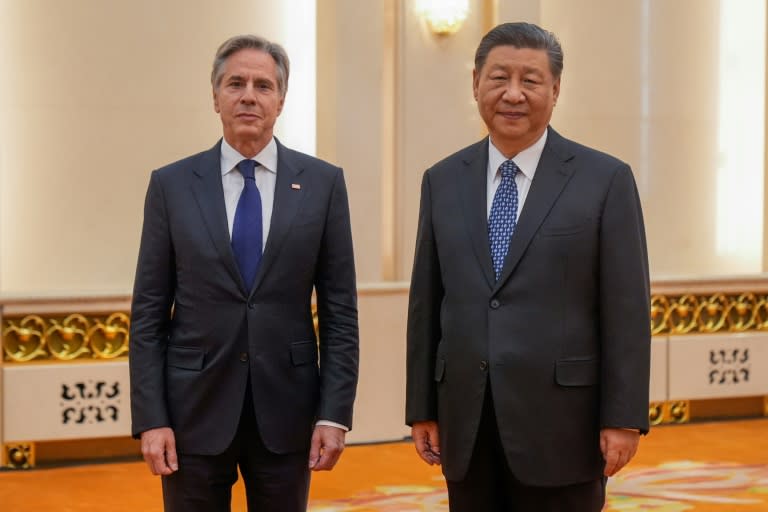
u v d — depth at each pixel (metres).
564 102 8.20
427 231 3.14
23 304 6.43
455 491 3.08
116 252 7.13
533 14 7.56
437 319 3.17
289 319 3.17
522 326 2.90
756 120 8.68
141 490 5.93
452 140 7.47
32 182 6.99
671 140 8.47
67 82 7.02
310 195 3.21
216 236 3.12
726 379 7.98
